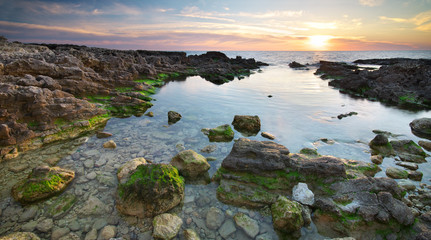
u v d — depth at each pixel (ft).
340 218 21.44
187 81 114.52
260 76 145.07
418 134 44.60
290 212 20.70
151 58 156.87
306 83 112.88
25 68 53.93
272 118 53.42
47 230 19.90
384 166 32.12
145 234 19.95
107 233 19.60
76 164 31.04
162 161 32.81
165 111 58.18
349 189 24.02
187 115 55.06
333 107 64.69
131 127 46.19
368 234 20.36
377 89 83.15
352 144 39.37
